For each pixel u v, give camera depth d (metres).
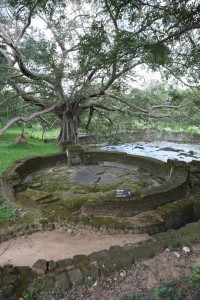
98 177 9.16
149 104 15.99
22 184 7.64
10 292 2.87
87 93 12.16
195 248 3.74
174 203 6.29
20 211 6.45
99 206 6.09
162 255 3.55
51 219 5.79
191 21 4.46
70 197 7.23
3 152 12.64
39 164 10.31
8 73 11.96
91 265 3.33
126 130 17.98
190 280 2.96
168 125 17.09
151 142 22.66
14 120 11.91
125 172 9.84
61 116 14.61
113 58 5.23
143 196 6.20
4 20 13.05
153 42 4.96
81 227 5.61
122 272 3.21
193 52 6.13
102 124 18.08
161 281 3.02
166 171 9.09
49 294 2.89
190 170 8.95
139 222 5.66
